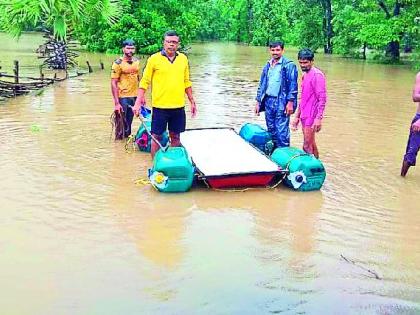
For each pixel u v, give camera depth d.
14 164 8.72
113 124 10.85
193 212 7.02
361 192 7.98
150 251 5.88
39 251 5.80
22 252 5.77
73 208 7.00
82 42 32.25
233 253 5.89
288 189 7.99
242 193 7.77
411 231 6.63
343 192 7.96
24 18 17.03
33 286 5.11
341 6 37.53
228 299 4.97
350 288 5.24
